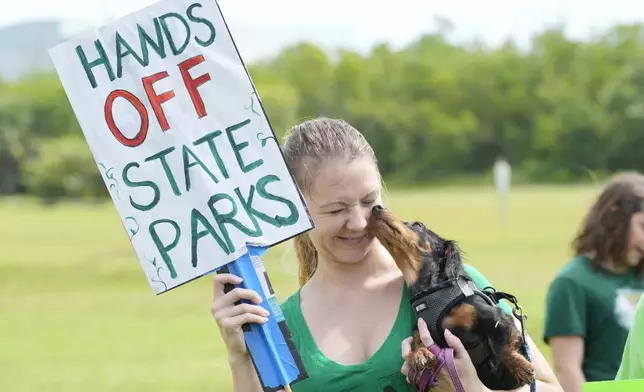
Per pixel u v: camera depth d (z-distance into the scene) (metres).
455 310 3.58
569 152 95.19
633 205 5.47
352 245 3.67
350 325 3.71
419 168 99.19
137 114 3.77
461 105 100.69
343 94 100.75
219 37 3.77
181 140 3.75
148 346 14.14
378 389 3.59
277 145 3.72
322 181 3.62
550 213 44.12
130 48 3.79
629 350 3.89
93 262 28.72
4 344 14.83
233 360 3.63
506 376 3.61
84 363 12.94
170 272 3.71
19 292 22.08
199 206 3.72
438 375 3.49
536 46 103.12
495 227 35.72
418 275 3.63
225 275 3.64
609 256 5.52
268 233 3.68
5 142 91.00
